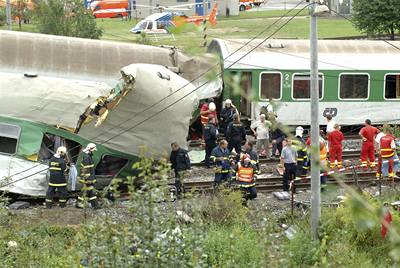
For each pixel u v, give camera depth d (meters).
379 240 31.33
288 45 62.66
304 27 127.50
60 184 41.16
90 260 18.12
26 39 56.09
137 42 82.50
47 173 42.56
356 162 52.38
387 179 46.97
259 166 51.81
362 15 97.62
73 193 43.34
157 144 44.81
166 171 18.86
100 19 146.75
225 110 55.69
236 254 25.14
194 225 19.89
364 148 50.28
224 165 42.59
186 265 18.19
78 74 56.00
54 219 37.59
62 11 84.31
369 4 96.19
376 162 50.44
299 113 61.50
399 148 48.00
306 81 61.41
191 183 45.44
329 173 8.96
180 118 45.62
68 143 44.09
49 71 55.41
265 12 152.62
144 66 45.00
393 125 63.19
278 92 61.03
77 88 45.12
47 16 84.19
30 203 43.59
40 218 37.41
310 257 27.64
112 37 109.56
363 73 62.16
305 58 61.41
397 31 109.88
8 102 43.69
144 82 43.53
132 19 146.75
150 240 18.06
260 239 22.58
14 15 115.56
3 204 35.38
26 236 32.00
